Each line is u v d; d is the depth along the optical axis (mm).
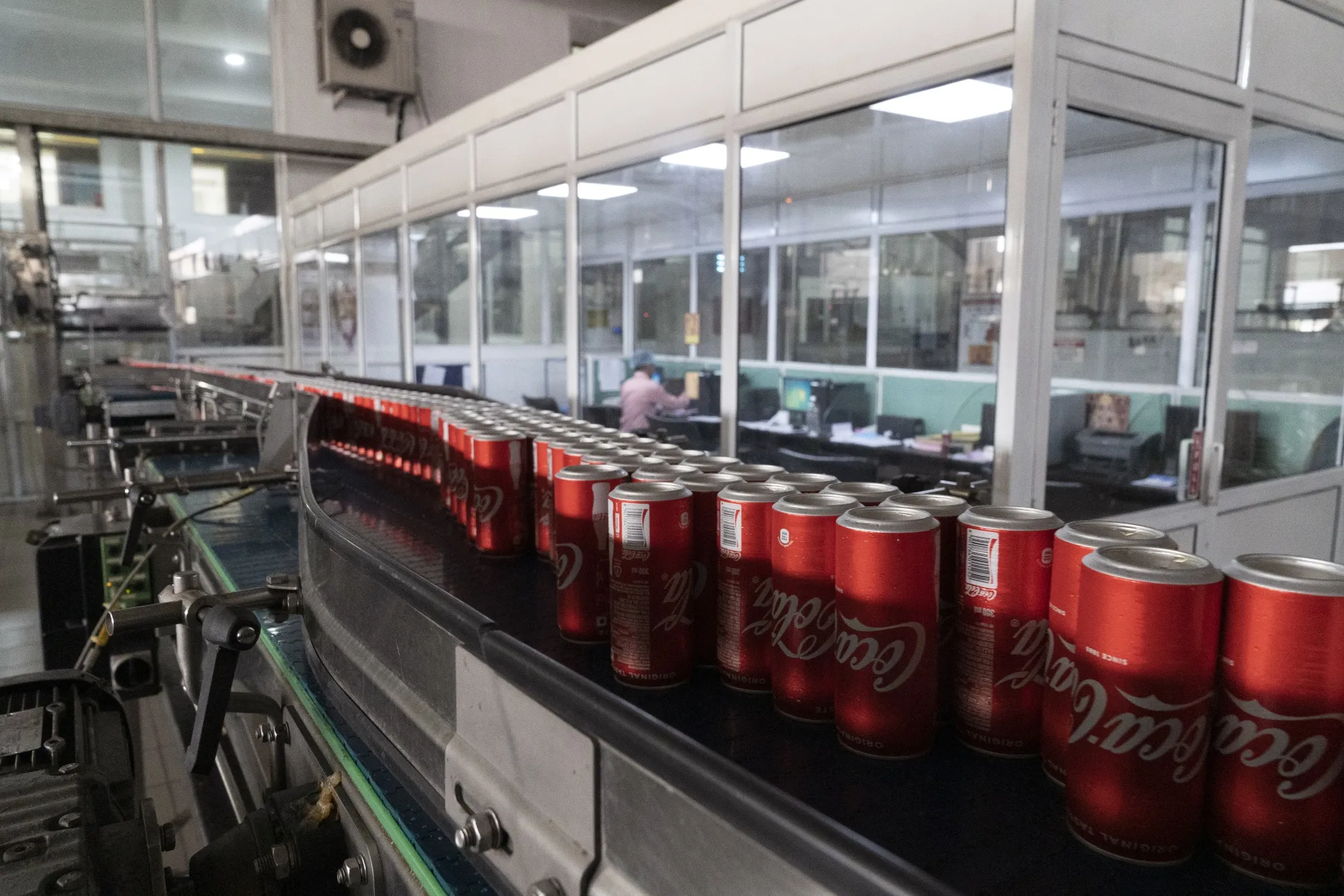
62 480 6293
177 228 7246
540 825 646
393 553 1055
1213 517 2584
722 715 633
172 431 2848
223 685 940
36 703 981
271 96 7430
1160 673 442
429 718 822
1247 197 2584
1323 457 3064
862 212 5297
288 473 1828
